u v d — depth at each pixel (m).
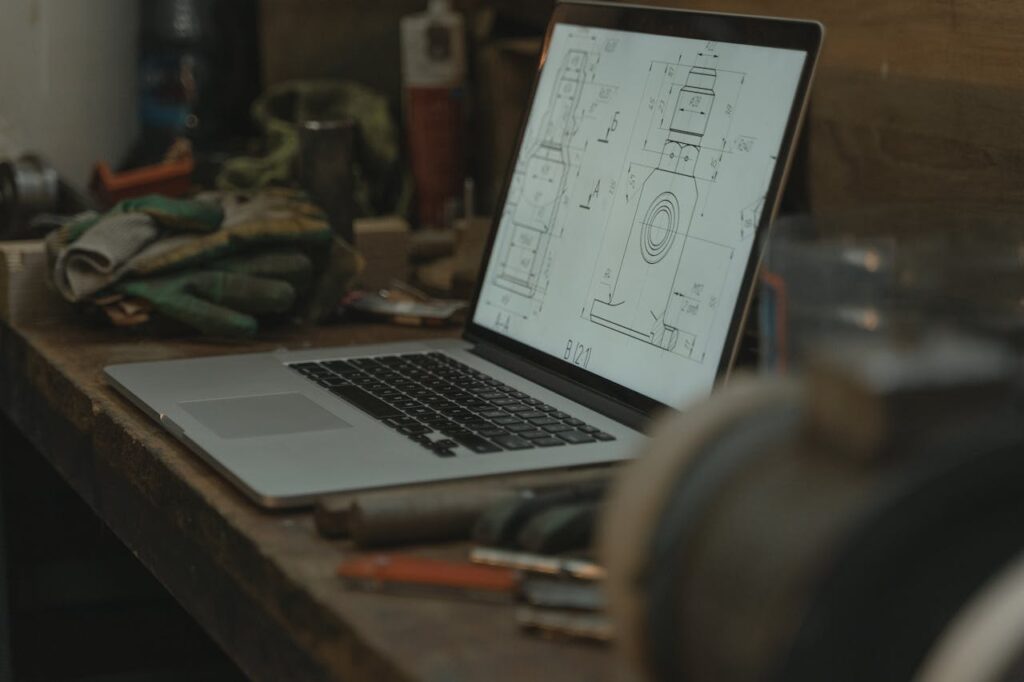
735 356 1.09
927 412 0.49
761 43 1.14
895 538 0.47
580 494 0.90
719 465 0.56
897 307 0.81
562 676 0.68
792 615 0.48
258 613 0.90
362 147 2.37
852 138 1.49
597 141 1.32
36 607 2.02
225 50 2.48
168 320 1.58
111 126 2.69
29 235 1.92
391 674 0.70
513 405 1.20
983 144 1.29
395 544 0.88
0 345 1.72
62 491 2.01
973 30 1.29
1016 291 0.84
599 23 1.37
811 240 0.89
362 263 1.66
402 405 1.19
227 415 1.16
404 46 2.30
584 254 1.30
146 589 2.08
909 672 0.48
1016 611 0.46
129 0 2.66
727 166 1.14
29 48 2.61
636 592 0.57
